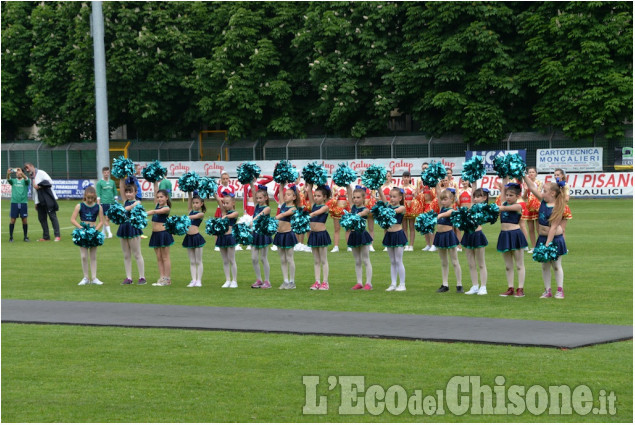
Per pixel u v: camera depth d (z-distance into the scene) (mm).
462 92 40406
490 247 19875
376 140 42562
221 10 45406
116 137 51688
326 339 9609
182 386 7789
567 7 37812
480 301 12344
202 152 45969
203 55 46406
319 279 14023
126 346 9398
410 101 42938
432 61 39906
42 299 12961
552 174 37812
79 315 11297
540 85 38594
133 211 14477
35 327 10609
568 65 37750
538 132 39562
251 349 9148
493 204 12648
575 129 38094
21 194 23109
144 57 44500
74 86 46094
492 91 39750
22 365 8617
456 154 41125
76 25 46062
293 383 7820
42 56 47594
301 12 45062
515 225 12641
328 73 42688
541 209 12414
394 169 40531
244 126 44625
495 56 39688
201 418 6910
